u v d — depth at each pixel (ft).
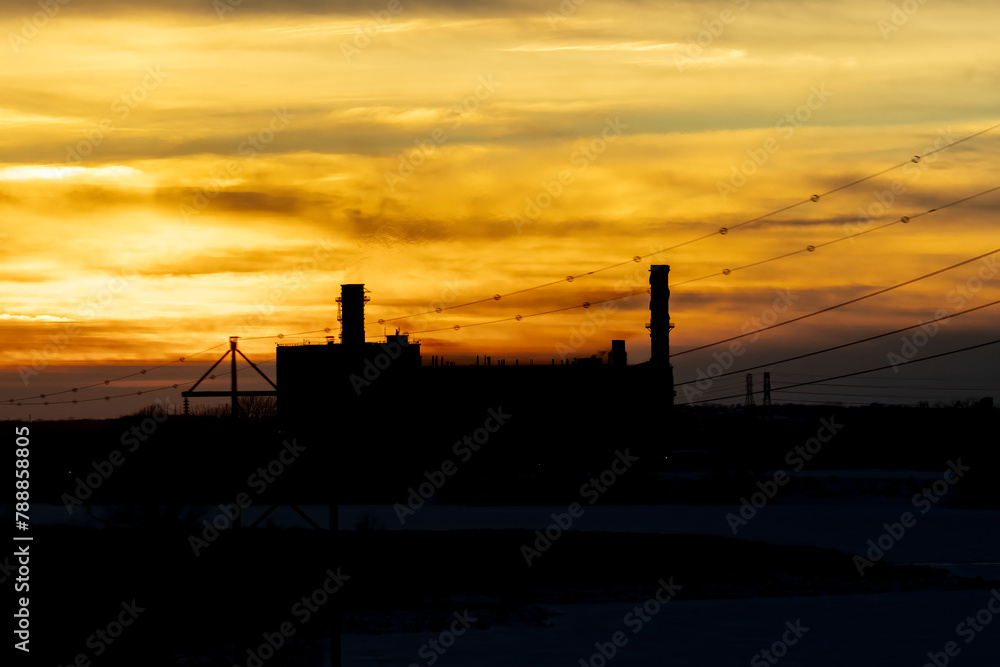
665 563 227.40
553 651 123.03
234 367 285.23
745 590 188.96
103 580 170.19
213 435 324.80
